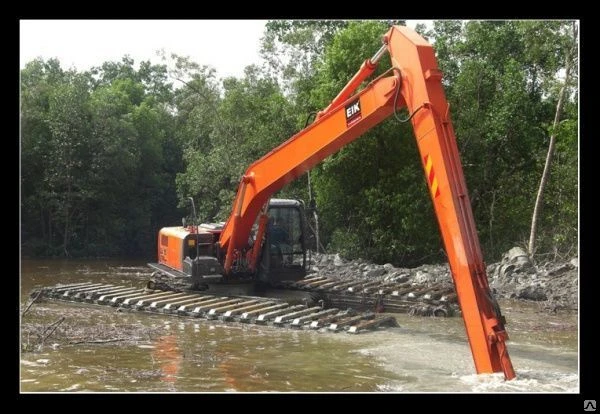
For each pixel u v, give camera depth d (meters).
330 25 32.09
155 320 13.05
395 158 25.72
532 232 24.69
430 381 8.35
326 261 23.81
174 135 46.09
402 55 10.32
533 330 12.16
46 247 37.09
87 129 37.09
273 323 12.40
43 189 36.94
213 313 13.06
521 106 27.34
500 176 28.06
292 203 15.95
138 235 41.66
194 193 36.72
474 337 8.50
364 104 11.40
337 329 11.83
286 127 30.31
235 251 15.32
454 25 32.72
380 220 26.09
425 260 26.34
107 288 16.08
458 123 27.22
